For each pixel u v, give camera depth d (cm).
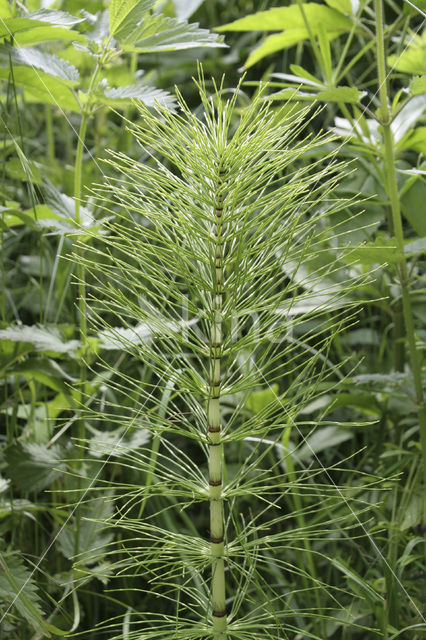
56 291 132
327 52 111
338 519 93
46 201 105
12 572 94
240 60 166
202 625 92
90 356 106
